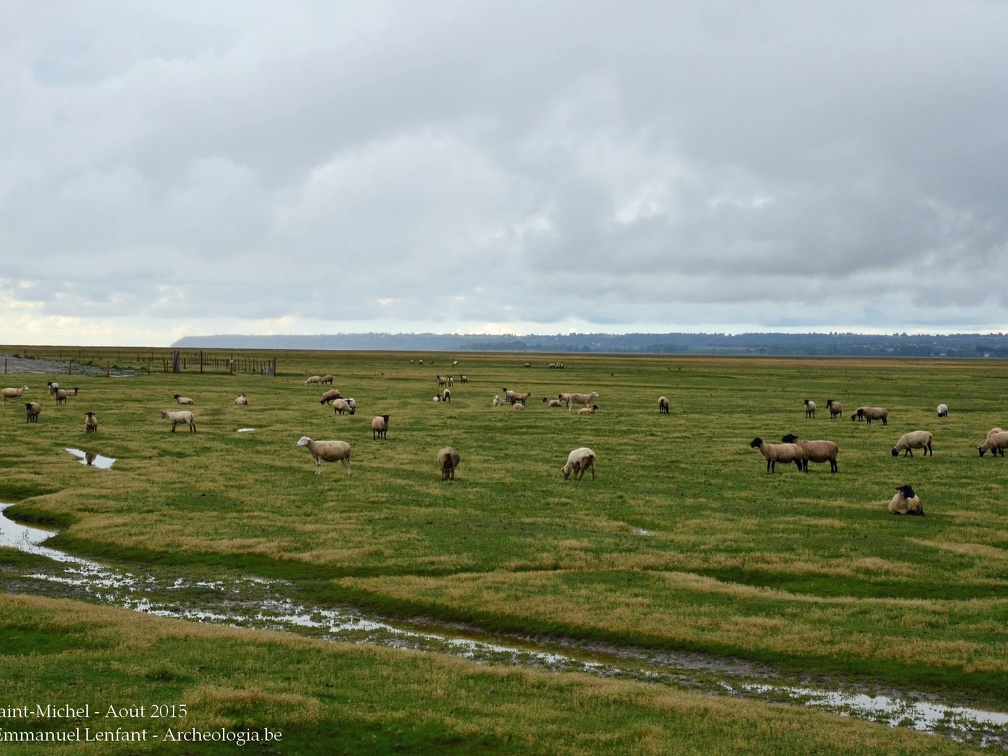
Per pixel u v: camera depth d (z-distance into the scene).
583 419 73.62
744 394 106.12
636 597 25.02
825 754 15.20
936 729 17.17
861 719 17.39
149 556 29.64
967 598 25.31
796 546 30.67
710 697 18.28
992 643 21.11
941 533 32.59
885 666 20.11
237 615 23.95
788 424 70.75
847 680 19.61
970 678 19.38
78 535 31.89
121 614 22.33
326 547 30.39
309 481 42.84
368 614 24.41
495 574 27.38
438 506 37.38
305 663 18.97
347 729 15.49
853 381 139.00
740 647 21.28
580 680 18.72
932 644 20.95
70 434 58.19
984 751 16.09
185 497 38.53
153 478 43.00
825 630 22.12
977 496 39.81
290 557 29.23
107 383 104.62
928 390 115.69
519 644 22.22
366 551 29.80
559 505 37.81
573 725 16.08
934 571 27.64
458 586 25.95
